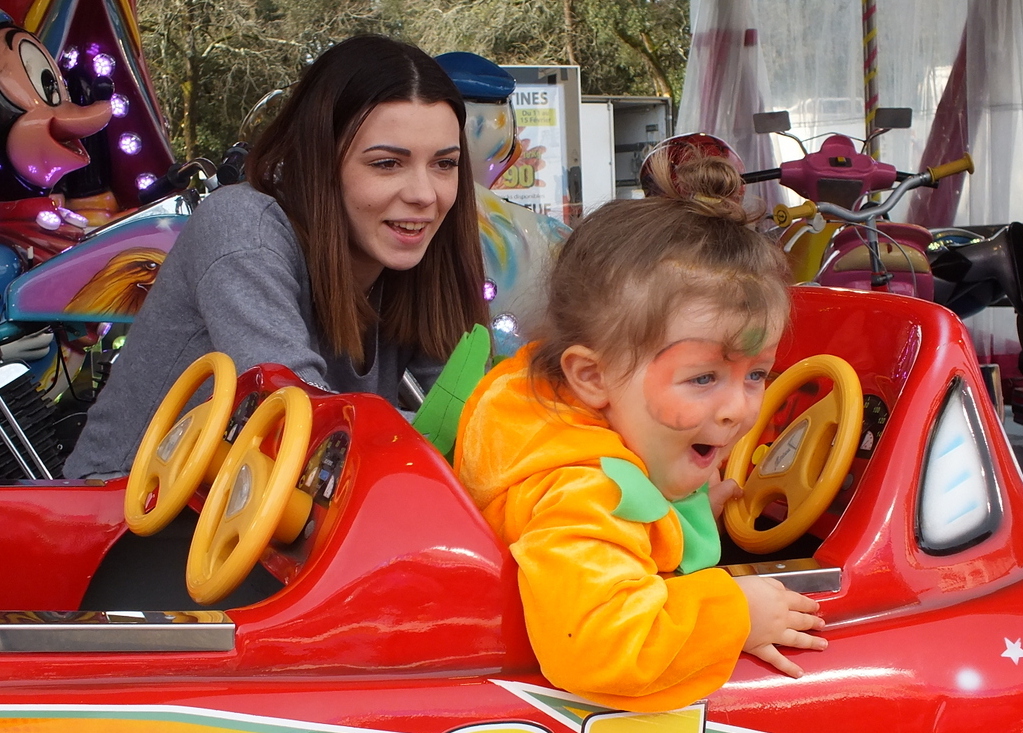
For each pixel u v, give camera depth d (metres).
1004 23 4.85
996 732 1.14
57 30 4.22
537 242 2.69
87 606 1.52
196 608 1.53
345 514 1.06
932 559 1.23
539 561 1.02
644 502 1.06
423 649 1.03
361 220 1.77
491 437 1.19
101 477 1.66
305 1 11.81
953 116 5.00
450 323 2.03
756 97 5.42
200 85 11.51
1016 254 3.52
